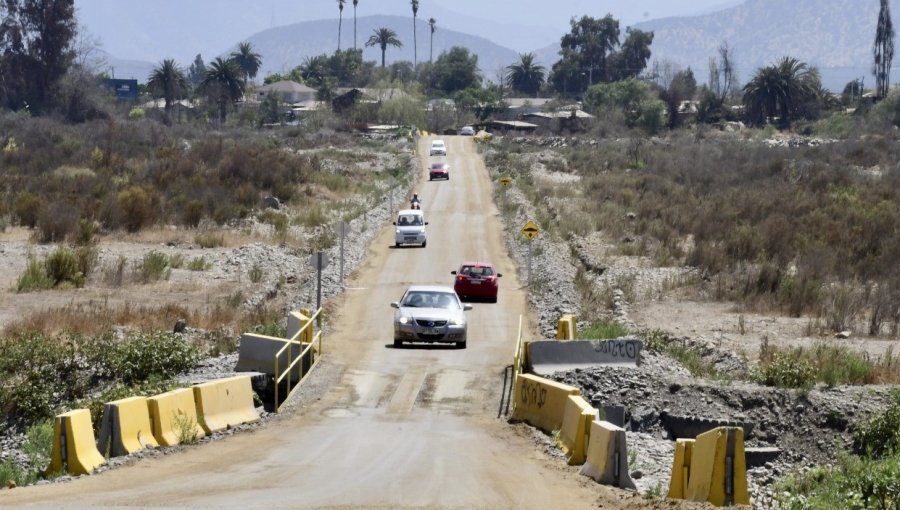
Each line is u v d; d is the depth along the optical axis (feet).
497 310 408.05
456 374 283.79
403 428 220.43
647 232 604.90
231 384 227.20
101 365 275.18
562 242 597.93
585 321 368.89
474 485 155.84
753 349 327.47
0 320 340.80
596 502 142.82
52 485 157.38
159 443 194.70
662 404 248.93
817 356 296.30
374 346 327.47
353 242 590.14
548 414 217.97
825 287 428.97
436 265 530.68
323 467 173.17
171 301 391.65
